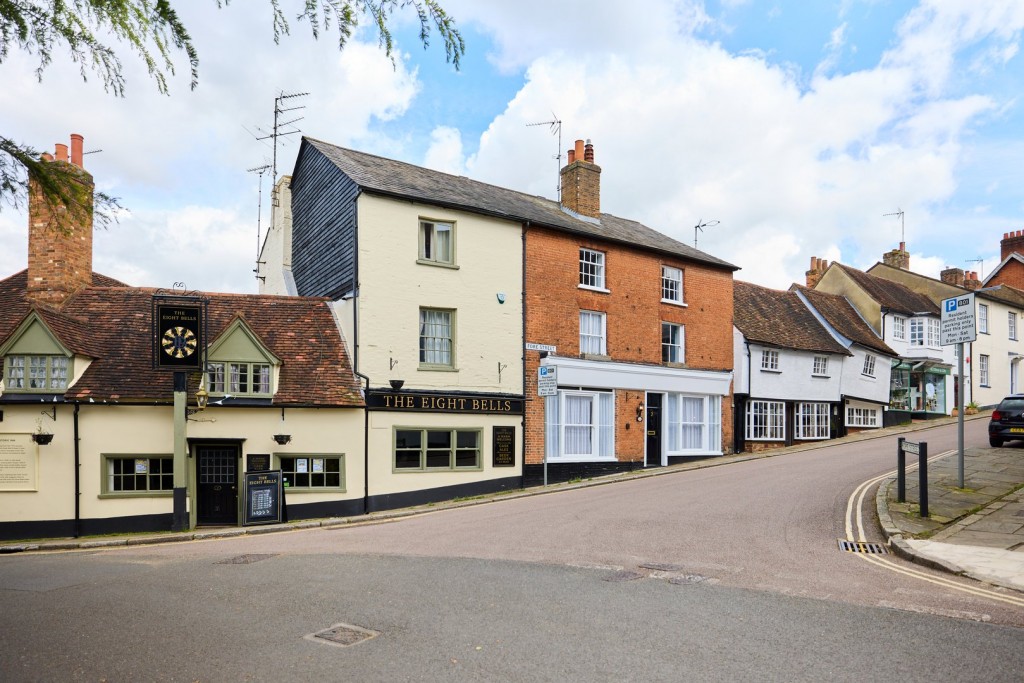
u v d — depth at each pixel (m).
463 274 19.44
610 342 22.66
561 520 13.19
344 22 4.92
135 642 6.52
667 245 25.45
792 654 5.89
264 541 13.15
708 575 8.73
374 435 17.56
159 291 18.98
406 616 7.14
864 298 34.91
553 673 5.57
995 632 6.39
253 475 16.02
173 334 15.49
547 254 21.27
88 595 8.39
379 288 18.09
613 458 22.25
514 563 9.62
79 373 16.59
